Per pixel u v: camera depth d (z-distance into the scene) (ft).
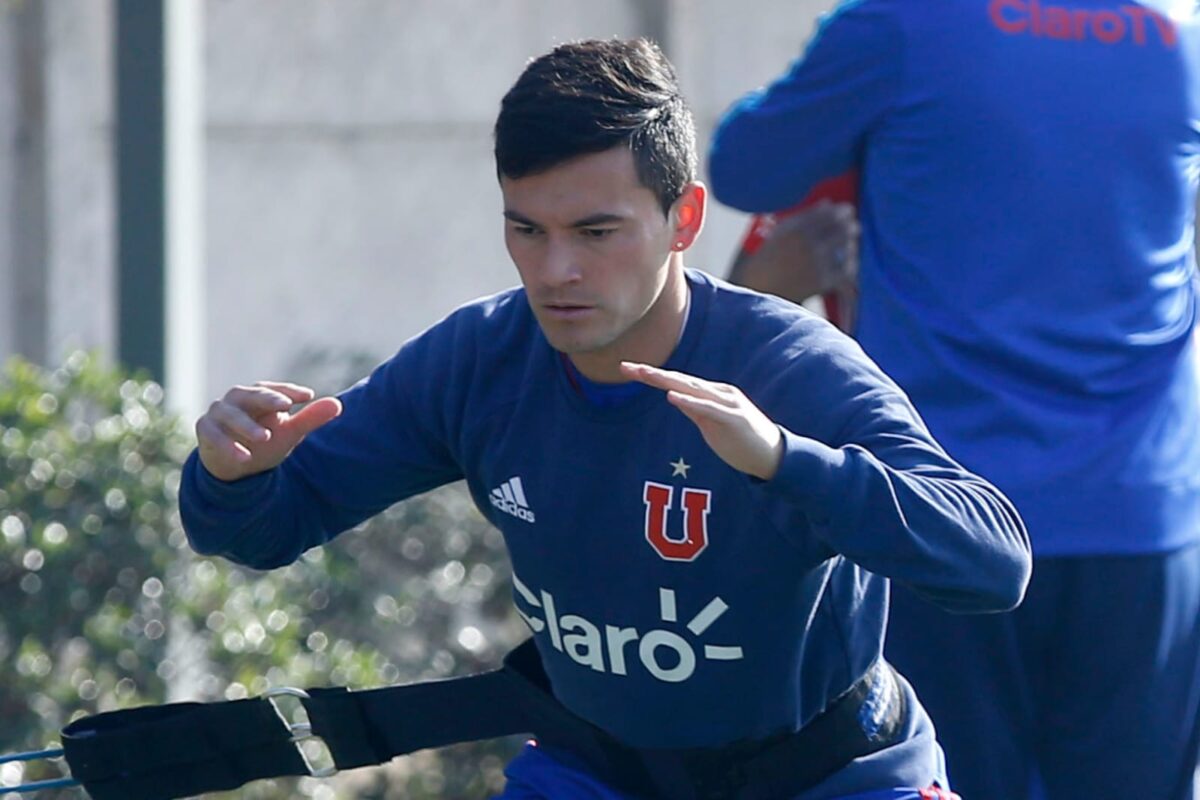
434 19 110.83
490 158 111.55
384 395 35.55
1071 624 45.91
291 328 109.40
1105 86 45.83
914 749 35.14
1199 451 47.21
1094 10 46.32
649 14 112.47
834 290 50.21
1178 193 47.06
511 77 111.75
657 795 34.99
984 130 45.34
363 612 69.21
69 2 105.91
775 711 33.83
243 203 108.88
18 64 105.50
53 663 60.90
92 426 63.41
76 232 106.01
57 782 37.65
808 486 29.14
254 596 64.28
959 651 45.32
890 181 46.70
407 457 35.55
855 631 34.14
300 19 109.50
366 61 110.32
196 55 74.64
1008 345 45.27
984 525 30.45
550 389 33.45
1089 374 45.55
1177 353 46.98
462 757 67.77
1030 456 45.21
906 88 46.16
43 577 60.70
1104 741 46.60
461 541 71.67
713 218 114.01
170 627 61.87
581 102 30.42
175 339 70.33
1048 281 45.52
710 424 28.76
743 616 32.78
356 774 67.00
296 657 64.03
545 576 33.83
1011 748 46.01
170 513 62.34
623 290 31.09
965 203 45.57
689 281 33.45
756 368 32.50
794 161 48.34
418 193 110.83
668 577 32.71
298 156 109.50
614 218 30.66
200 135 106.32
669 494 32.32
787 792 34.40
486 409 34.09
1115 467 45.42
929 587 30.22
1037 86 45.47
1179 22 46.98
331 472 35.40
